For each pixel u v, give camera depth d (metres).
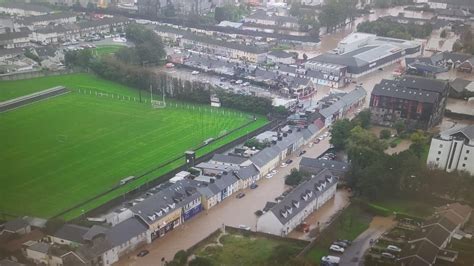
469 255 159.75
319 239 174.50
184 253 164.50
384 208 193.38
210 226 189.12
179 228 188.25
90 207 194.25
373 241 174.50
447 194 196.62
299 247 171.88
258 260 164.38
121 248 168.25
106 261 162.88
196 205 197.38
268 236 179.50
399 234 176.25
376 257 162.12
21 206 192.75
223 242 176.12
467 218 180.38
